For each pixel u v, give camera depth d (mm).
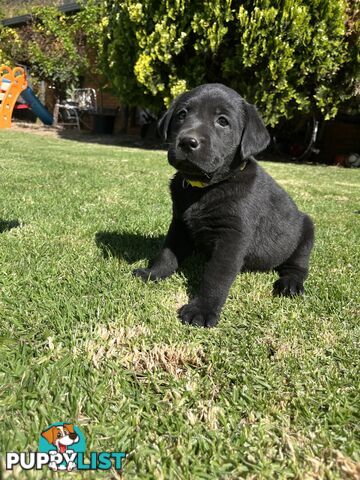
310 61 1317
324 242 538
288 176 1178
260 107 1384
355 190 1006
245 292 372
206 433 209
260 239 396
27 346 260
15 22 2645
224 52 1386
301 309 345
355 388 248
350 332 311
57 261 394
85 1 2248
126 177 915
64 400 220
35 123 2574
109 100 2455
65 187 747
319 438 210
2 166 942
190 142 320
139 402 224
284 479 187
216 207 344
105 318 303
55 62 2316
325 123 1761
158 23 1404
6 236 455
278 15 1267
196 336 291
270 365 263
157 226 543
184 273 401
